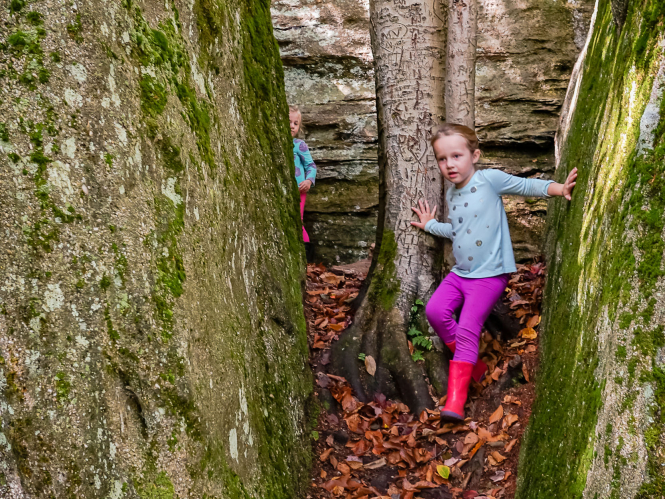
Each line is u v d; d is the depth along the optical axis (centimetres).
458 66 405
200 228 193
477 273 348
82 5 149
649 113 183
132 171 159
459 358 339
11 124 138
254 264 285
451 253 404
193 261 181
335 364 381
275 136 381
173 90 188
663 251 159
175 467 155
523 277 440
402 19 406
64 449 137
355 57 723
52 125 142
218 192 222
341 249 705
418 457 323
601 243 216
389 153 418
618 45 264
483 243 345
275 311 310
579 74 504
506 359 372
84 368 143
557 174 445
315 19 732
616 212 197
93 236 147
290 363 316
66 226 143
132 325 152
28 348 136
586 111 346
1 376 134
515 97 665
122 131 157
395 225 415
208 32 238
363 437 341
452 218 358
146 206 162
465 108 407
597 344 197
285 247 366
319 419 341
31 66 140
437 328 362
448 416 328
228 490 180
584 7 677
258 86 354
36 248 138
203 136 210
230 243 234
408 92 407
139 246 157
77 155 146
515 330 389
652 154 178
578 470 188
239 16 325
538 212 582
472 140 352
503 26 677
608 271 196
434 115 409
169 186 176
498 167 655
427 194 409
